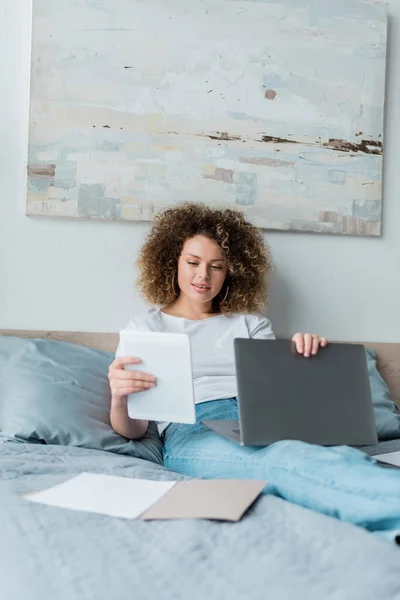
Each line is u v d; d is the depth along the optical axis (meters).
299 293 2.13
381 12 2.17
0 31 1.97
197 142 2.05
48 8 1.96
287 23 2.11
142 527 0.91
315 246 2.14
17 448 1.37
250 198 2.08
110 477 1.15
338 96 2.14
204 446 1.36
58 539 0.84
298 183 2.11
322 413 1.29
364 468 0.98
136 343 1.33
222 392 1.64
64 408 1.53
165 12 2.03
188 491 1.05
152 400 1.33
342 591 0.71
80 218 1.99
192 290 1.78
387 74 2.21
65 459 1.32
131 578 0.73
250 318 1.82
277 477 1.10
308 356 1.33
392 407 1.92
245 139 2.08
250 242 1.94
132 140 2.01
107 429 1.53
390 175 2.21
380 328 2.19
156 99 2.03
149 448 1.54
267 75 2.09
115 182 2.00
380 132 2.17
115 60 2.00
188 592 0.71
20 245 1.97
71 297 1.99
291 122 2.11
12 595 0.70
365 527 0.94
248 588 0.72
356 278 2.17
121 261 2.02
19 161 1.97
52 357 1.71
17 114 1.98
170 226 1.91
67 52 1.98
